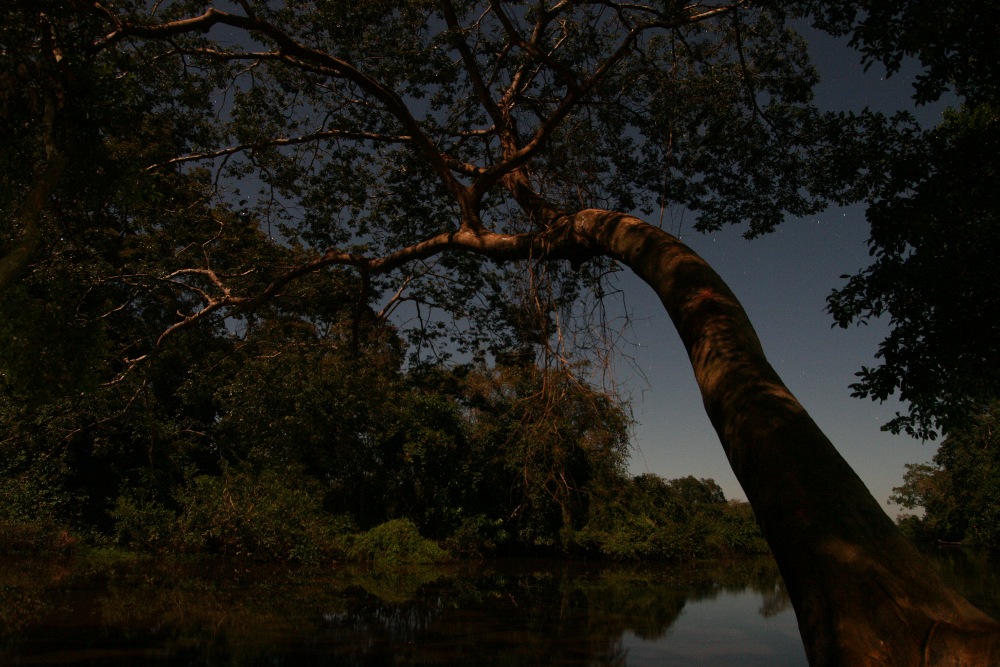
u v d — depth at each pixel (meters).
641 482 31.94
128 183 6.87
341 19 9.75
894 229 7.91
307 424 19.98
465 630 10.69
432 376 13.70
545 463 7.41
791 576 2.51
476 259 12.12
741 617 13.85
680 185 10.55
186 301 17.30
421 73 9.97
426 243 8.37
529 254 6.52
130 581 14.24
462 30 8.77
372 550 23.53
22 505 18.22
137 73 8.68
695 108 10.07
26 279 8.82
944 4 5.73
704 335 3.62
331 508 27.14
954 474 50.59
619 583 20.02
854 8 7.35
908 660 2.07
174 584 14.25
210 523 20.30
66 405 16.47
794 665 9.27
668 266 4.31
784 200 10.41
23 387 7.60
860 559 2.37
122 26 7.24
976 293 8.07
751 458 2.84
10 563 15.99
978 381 8.76
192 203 12.32
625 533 29.17
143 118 9.22
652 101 9.99
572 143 8.83
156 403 19.70
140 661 7.55
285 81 11.48
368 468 27.11
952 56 6.45
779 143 9.90
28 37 5.94
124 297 15.46
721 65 9.81
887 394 8.98
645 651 9.78
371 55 10.35
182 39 10.13
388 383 15.71
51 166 5.98
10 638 8.38
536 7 10.18
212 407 24.61
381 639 9.58
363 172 12.35
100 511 21.58
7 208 6.19
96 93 6.28
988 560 35.53
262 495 21.08
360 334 14.74
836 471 2.68
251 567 19.05
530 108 10.40
